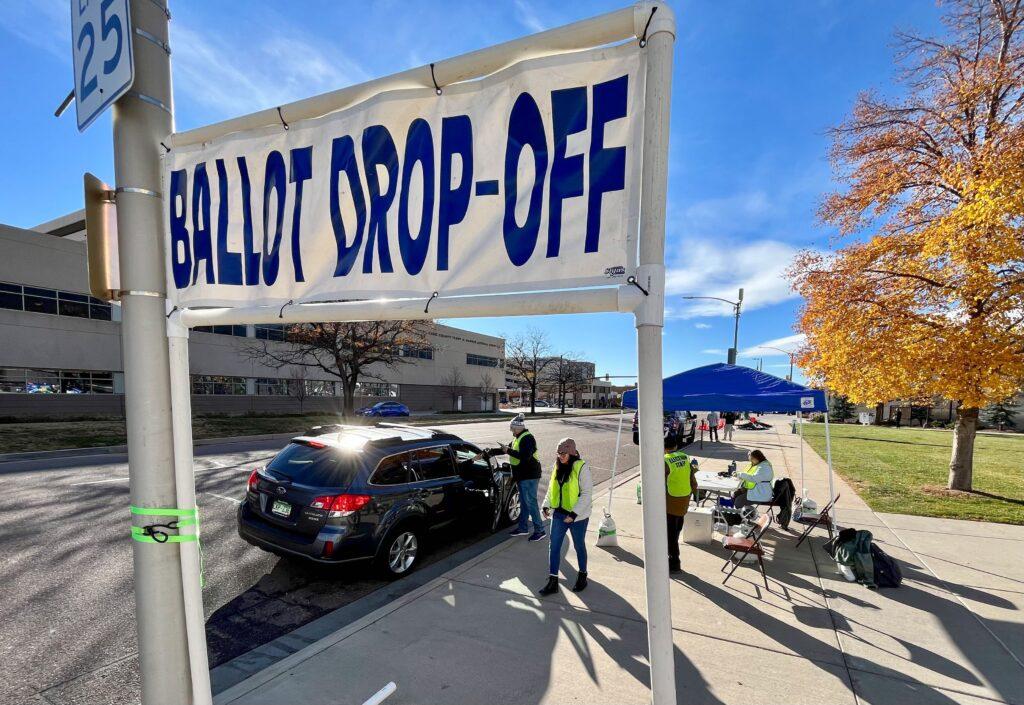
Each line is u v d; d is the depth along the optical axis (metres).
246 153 2.16
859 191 9.87
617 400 94.75
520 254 1.75
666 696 1.73
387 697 2.96
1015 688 3.16
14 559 5.29
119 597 4.42
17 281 21.84
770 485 6.21
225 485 9.00
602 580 4.80
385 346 26.73
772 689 3.13
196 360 28.16
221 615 4.21
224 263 2.18
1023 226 7.07
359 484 4.69
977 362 7.39
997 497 8.67
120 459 12.09
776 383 6.03
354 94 1.96
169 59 2.08
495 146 1.79
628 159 1.61
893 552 5.70
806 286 9.43
